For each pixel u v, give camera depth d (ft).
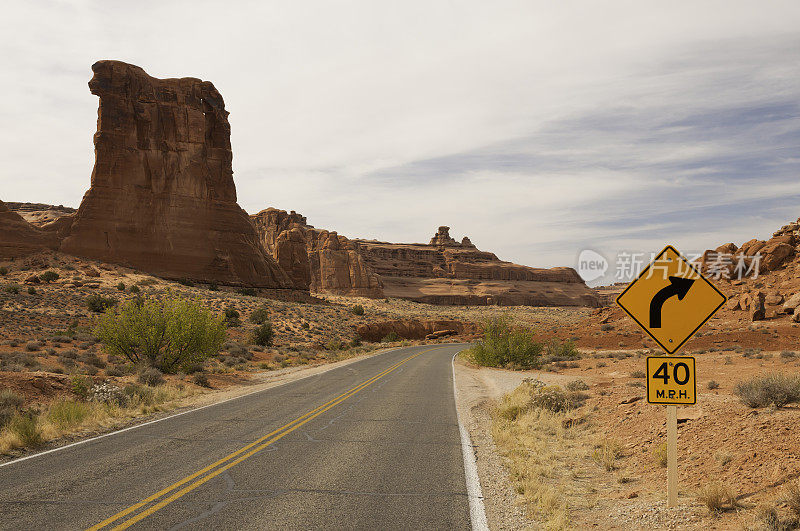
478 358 107.45
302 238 429.79
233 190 326.85
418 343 245.86
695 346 114.21
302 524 18.76
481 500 21.81
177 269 287.89
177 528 18.19
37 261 240.12
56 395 46.62
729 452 23.73
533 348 103.24
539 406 44.16
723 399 33.09
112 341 79.61
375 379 78.18
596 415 39.45
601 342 147.54
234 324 187.62
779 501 17.81
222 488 23.20
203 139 317.22
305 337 198.90
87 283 218.18
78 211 269.85
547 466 27.22
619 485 24.23
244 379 81.66
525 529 18.48
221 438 34.68
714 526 17.26
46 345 107.55
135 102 296.51
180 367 80.53
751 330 119.24
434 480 24.82
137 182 286.46
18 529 17.95
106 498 21.61
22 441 31.83
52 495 21.94
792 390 28.45
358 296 586.45
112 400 46.75
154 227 286.87
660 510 19.43
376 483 24.23
